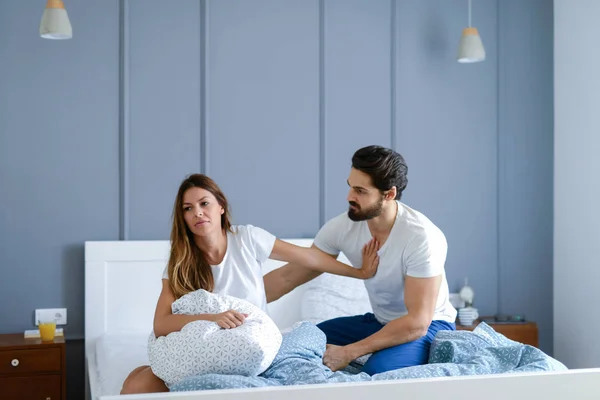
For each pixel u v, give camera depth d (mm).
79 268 3734
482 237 4250
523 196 4301
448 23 4195
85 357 3641
